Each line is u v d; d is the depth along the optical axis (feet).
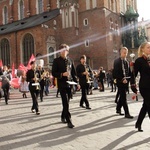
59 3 175.63
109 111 36.35
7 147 20.27
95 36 157.69
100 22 156.15
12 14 202.08
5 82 52.24
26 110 41.27
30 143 21.18
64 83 26.99
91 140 21.31
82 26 163.12
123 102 30.86
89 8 160.45
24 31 160.97
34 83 36.55
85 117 32.07
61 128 26.43
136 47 173.27
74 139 21.84
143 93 21.89
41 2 186.70
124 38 175.94
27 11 192.65
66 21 162.30
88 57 159.53
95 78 92.22
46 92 72.28
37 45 153.99
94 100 52.16
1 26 206.39
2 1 208.95
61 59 27.53
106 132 23.86
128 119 29.84
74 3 161.58
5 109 43.83
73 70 28.63
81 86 39.58
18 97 70.38
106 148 18.92
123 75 30.37
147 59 22.04
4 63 173.37
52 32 157.99
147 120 28.68
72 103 47.91
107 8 158.51
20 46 163.63
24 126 28.22
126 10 185.47
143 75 21.88
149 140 20.54
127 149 18.43
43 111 39.14
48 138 22.53
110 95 63.72
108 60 153.99
